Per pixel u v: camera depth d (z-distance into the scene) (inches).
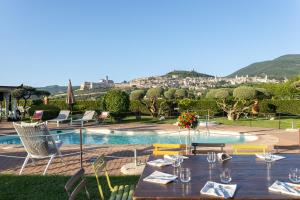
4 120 939.3
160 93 970.1
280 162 193.0
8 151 435.5
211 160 195.0
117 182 268.1
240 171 173.0
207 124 738.2
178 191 140.9
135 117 1007.6
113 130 711.7
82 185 166.6
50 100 1143.0
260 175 164.6
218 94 887.1
